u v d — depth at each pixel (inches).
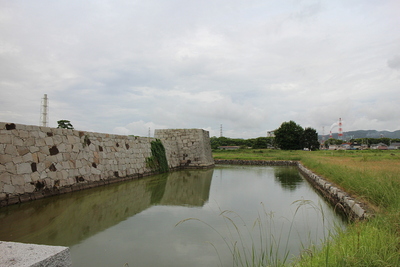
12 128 290.8
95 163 435.2
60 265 80.5
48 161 335.0
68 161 372.2
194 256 175.6
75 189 376.8
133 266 160.4
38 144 324.2
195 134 910.4
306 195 394.0
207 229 229.9
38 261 72.2
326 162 645.9
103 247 188.5
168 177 609.0
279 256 176.7
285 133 2020.2
